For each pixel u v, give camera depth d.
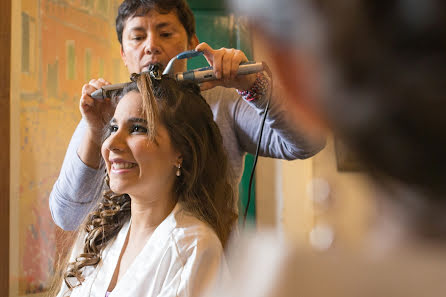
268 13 0.24
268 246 0.31
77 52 2.01
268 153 1.44
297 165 2.51
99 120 1.40
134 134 1.23
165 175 1.24
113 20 2.25
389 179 0.22
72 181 1.44
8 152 1.64
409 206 0.22
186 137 1.26
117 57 2.29
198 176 1.30
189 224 1.20
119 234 1.31
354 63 0.22
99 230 1.34
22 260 1.70
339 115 0.22
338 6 0.22
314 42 0.23
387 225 0.24
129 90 1.30
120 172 1.22
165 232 1.19
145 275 1.15
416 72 0.21
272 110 1.21
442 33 0.20
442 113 0.20
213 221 1.28
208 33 2.35
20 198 1.70
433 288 0.23
